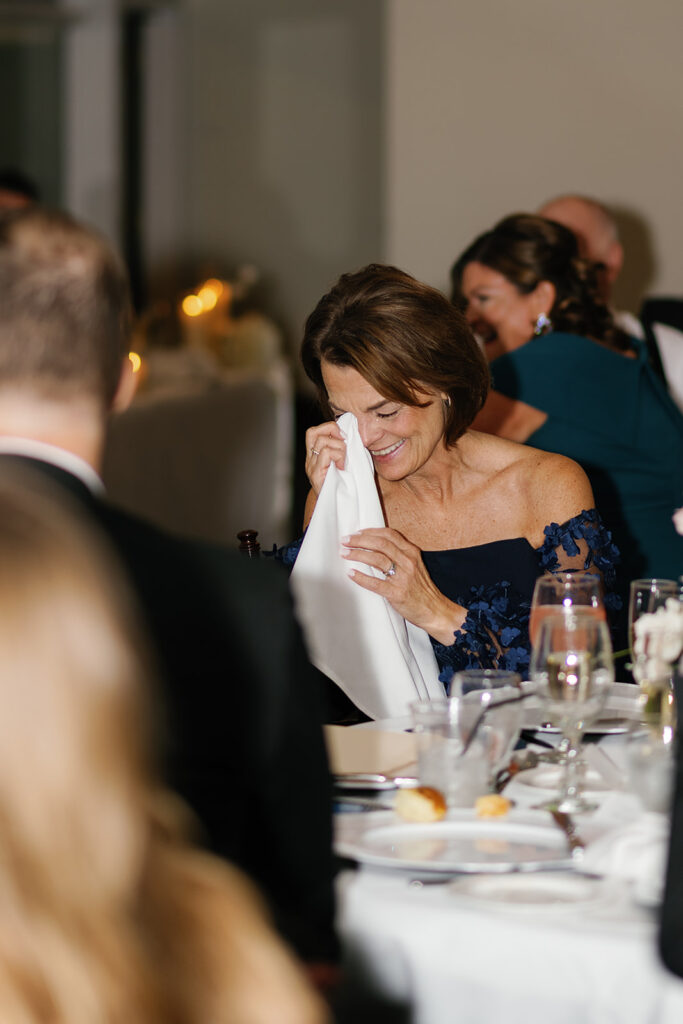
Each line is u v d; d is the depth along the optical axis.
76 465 1.15
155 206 8.77
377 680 2.31
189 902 0.80
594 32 6.62
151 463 5.48
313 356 2.45
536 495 2.62
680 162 6.54
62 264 1.14
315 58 8.10
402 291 2.37
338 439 2.44
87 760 0.72
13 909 0.71
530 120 6.87
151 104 8.70
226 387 6.18
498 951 1.26
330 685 2.42
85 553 0.76
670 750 1.54
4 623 0.71
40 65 8.91
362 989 1.32
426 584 2.39
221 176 8.52
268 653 1.20
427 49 7.05
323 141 8.16
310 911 1.23
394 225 7.30
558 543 2.55
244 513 6.38
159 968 0.77
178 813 1.04
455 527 2.63
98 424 1.18
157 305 7.75
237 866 1.20
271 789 1.21
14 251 1.13
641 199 6.65
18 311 1.12
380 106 7.93
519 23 6.80
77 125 8.91
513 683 1.67
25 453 1.13
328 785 1.24
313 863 1.23
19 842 0.71
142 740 0.77
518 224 3.83
